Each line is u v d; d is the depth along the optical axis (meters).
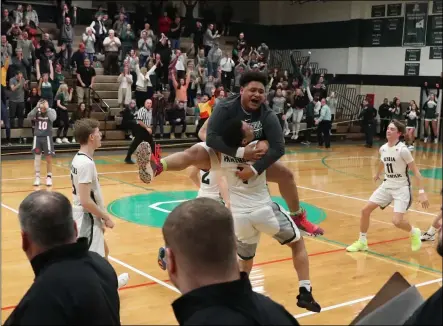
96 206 4.49
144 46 18.00
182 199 9.60
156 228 7.68
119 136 15.95
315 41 24.50
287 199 4.30
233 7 24.73
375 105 22.61
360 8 22.80
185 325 1.52
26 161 13.03
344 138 20.78
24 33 15.34
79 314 1.89
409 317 1.83
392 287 2.01
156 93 16.48
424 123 19.84
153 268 5.93
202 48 19.22
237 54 20.14
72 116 14.96
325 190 10.91
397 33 21.84
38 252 2.01
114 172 12.11
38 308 1.87
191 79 17.84
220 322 1.51
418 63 21.28
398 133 6.64
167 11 21.08
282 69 24.55
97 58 17.73
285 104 18.78
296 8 25.11
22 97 14.12
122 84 16.00
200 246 1.57
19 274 5.42
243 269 4.39
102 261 2.14
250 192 4.07
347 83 23.33
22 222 2.00
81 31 20.66
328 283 5.55
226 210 1.64
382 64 22.39
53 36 18.98
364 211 6.80
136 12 20.78
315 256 6.57
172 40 20.06
